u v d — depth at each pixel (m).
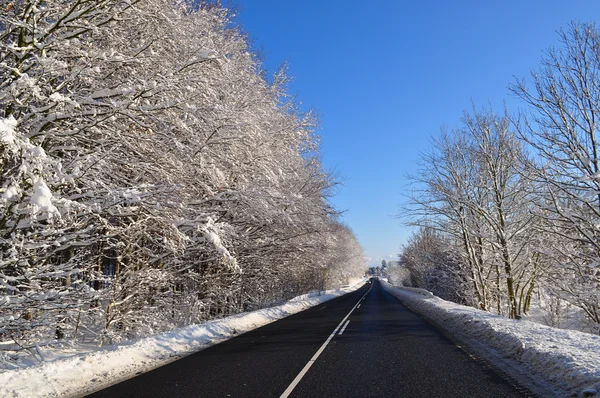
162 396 5.23
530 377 6.02
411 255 51.28
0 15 7.27
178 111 9.17
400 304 25.42
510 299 18.64
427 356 7.90
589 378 5.12
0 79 7.69
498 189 19.25
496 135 19.89
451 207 23.25
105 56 8.11
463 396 5.11
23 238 7.43
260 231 18.25
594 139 13.79
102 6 7.83
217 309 20.64
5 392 4.96
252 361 7.57
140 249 11.88
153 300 14.15
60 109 7.67
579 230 13.90
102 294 8.90
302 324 14.29
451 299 36.69
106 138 8.63
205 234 9.80
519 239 19.14
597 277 14.68
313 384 5.80
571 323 20.20
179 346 9.04
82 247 9.88
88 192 8.26
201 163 10.02
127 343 8.58
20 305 7.57
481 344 9.32
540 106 14.49
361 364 7.20
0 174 7.30
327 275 50.06
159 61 9.89
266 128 15.11
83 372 6.18
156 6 9.21
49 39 7.71
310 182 19.52
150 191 9.03
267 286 25.73
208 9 13.73
